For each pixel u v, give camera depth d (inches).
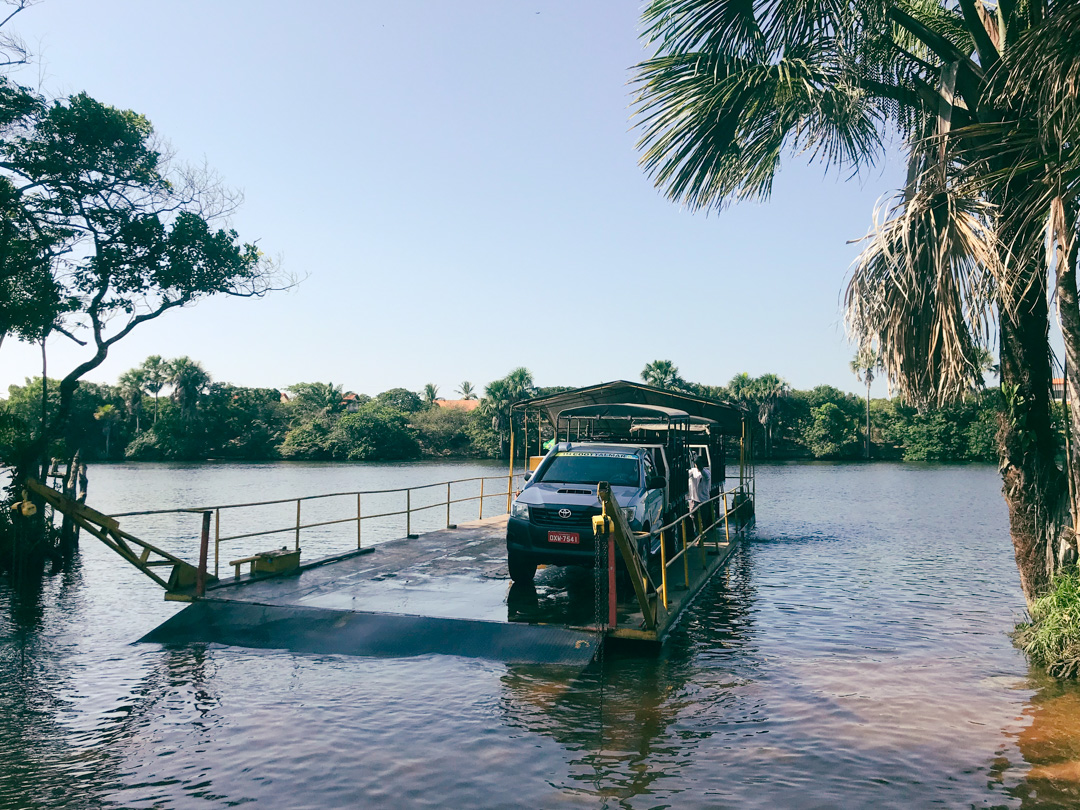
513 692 297.3
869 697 303.3
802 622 450.6
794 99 415.8
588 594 427.8
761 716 278.8
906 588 577.3
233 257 837.8
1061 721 274.7
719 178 476.1
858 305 381.7
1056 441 403.5
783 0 405.4
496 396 3772.1
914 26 406.6
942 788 216.7
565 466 466.9
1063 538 382.3
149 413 4106.8
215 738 250.7
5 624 457.7
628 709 283.6
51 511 798.5
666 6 428.8
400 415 4315.9
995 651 383.6
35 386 3570.4
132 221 791.1
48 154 738.8
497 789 212.8
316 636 362.3
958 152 389.4
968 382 356.5
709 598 526.0
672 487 541.0
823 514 1253.7
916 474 2709.2
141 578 657.0
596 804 204.5
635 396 724.0
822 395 4124.0
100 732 257.0
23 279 754.8
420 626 362.3
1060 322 344.8
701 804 205.2
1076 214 323.6
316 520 1204.5
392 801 204.5
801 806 204.5
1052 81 291.1
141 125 810.2
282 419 4426.7
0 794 207.9
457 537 661.9
